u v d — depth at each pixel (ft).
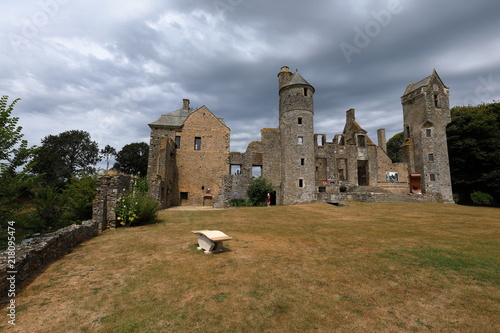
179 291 15.66
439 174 109.29
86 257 22.95
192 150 104.68
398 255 23.13
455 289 15.89
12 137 33.37
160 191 75.05
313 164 101.91
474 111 118.73
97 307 13.75
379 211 62.49
